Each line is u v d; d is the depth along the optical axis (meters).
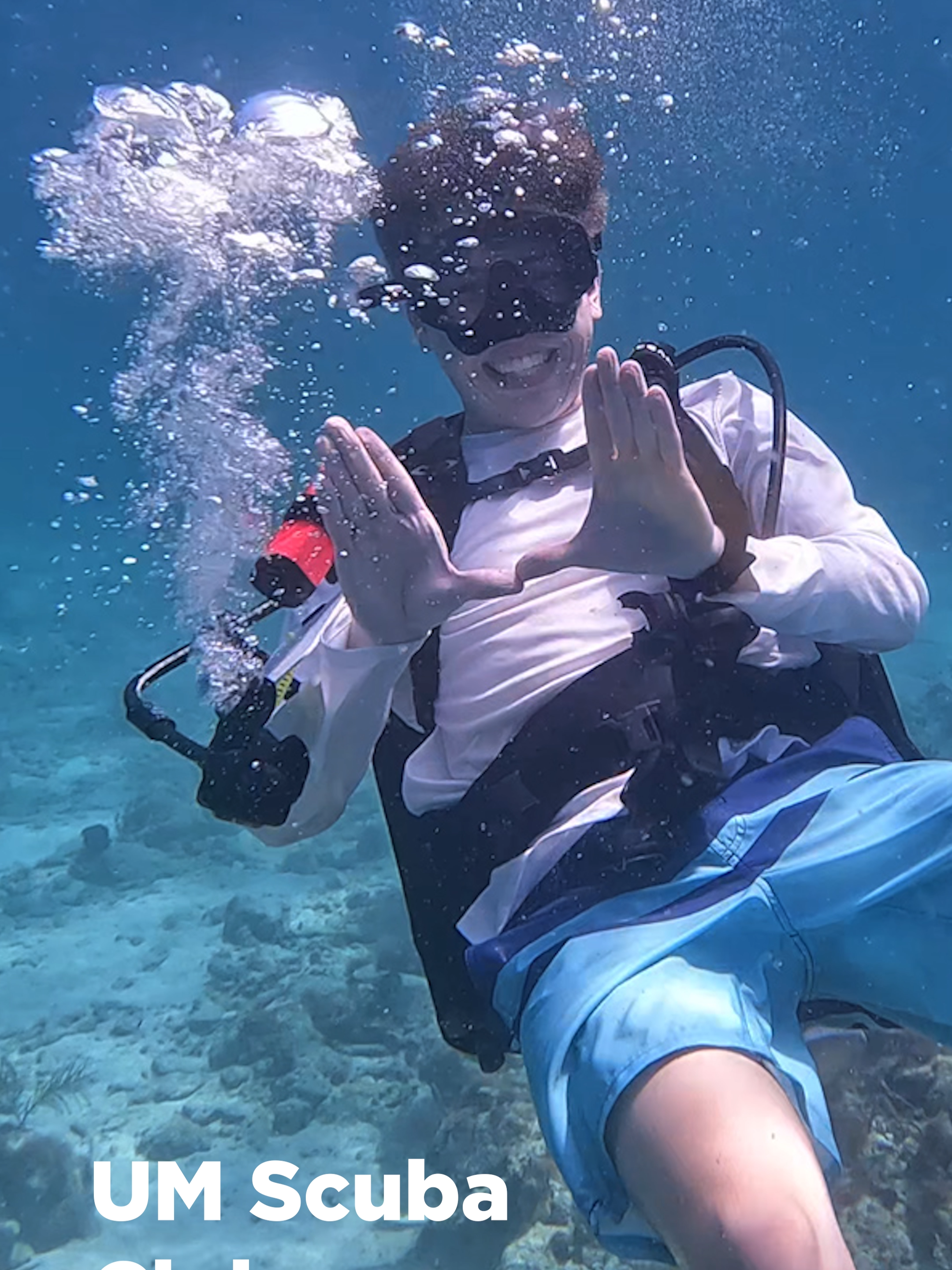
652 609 2.04
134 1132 5.80
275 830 2.34
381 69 29.23
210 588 2.14
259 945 7.84
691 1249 1.46
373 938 7.61
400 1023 6.33
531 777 2.05
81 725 14.11
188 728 13.24
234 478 2.15
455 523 2.31
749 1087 1.57
